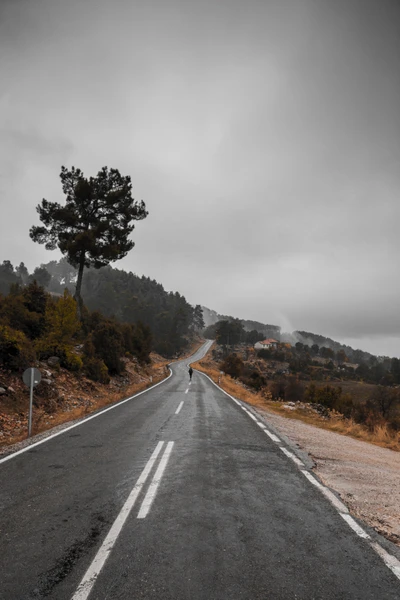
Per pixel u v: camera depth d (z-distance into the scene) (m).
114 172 32.69
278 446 8.51
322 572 3.19
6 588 2.89
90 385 18.84
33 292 22.77
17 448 7.82
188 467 6.41
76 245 29.25
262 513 4.49
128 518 4.25
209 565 3.24
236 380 44.28
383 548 3.71
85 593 2.82
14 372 13.69
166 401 17.23
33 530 3.95
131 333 41.22
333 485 5.83
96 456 7.14
